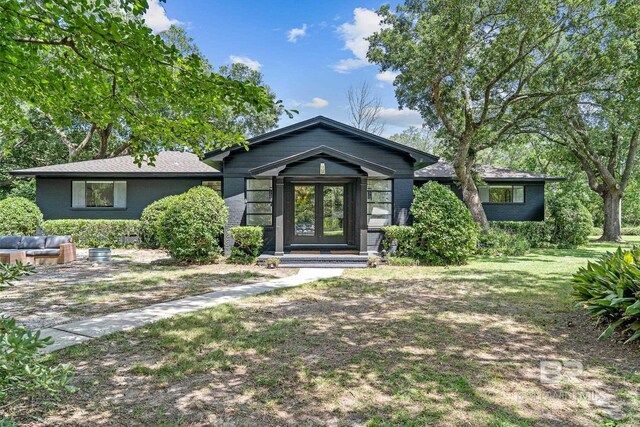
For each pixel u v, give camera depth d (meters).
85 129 24.53
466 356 3.94
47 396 3.01
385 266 10.67
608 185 18.28
